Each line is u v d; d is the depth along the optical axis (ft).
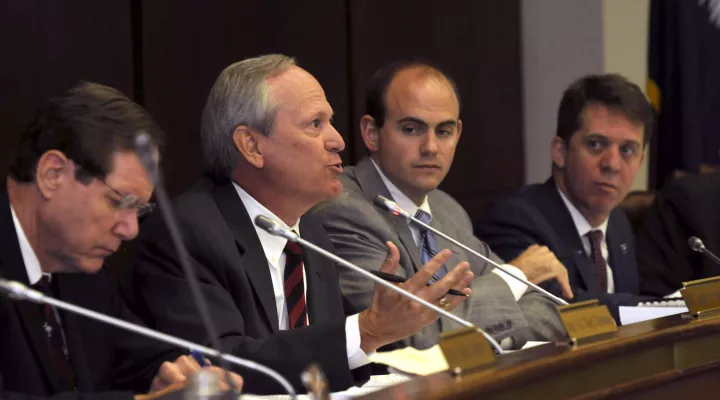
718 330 19.80
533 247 27.58
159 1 35.01
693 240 24.52
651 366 18.58
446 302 20.02
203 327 19.85
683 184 35.81
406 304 19.24
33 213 17.31
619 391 17.61
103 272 19.93
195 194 21.71
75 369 18.35
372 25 41.98
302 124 21.62
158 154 17.88
